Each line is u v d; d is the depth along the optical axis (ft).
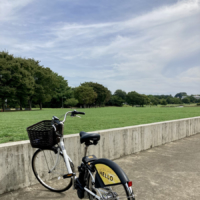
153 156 18.24
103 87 338.95
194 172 13.99
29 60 185.06
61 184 11.48
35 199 10.02
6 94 141.90
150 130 21.42
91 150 15.51
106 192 7.26
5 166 10.74
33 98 177.68
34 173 11.48
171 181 12.38
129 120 47.26
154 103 582.76
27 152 11.64
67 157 9.75
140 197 10.28
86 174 8.57
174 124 25.40
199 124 31.55
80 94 274.77
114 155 17.44
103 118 54.60
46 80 180.55
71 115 9.99
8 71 137.28
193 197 10.29
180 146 22.31
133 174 13.58
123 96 543.80
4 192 10.75
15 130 26.48
